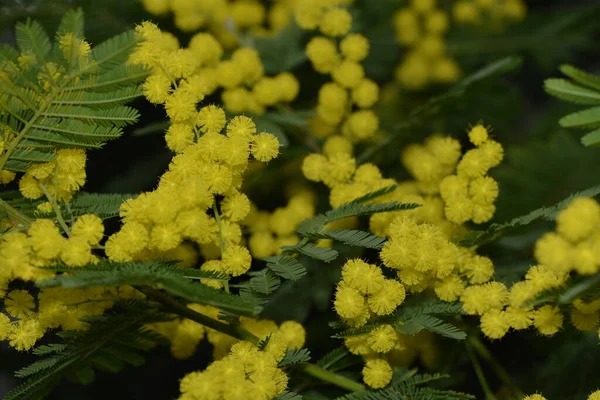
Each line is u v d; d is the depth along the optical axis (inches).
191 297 19.8
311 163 22.7
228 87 24.0
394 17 28.8
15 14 24.5
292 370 21.9
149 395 29.0
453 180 22.3
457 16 29.9
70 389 28.7
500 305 21.4
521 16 29.9
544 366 25.0
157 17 25.5
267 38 25.8
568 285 20.3
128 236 20.4
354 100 24.4
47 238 20.2
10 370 27.1
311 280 24.2
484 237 21.9
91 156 27.4
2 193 21.5
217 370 20.5
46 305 21.1
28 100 20.7
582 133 26.8
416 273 21.2
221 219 21.6
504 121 28.7
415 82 28.9
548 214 21.3
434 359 24.1
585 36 29.5
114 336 21.6
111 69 20.8
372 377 21.5
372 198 21.5
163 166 27.5
